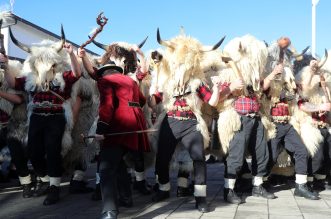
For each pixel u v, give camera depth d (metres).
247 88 5.64
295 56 6.64
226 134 5.51
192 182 6.21
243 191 6.30
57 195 5.64
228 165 5.53
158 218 4.62
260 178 5.88
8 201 5.83
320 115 6.27
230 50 5.73
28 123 5.84
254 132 5.72
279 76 5.98
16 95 6.16
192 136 5.06
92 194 6.15
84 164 6.34
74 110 6.01
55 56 5.65
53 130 5.61
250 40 5.69
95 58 6.26
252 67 5.64
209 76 5.80
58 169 5.64
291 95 6.09
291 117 6.14
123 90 4.46
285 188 6.69
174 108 5.15
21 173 6.13
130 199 5.21
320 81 6.27
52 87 5.68
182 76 5.11
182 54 5.14
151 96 5.63
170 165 5.72
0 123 6.36
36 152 5.72
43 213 5.04
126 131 4.34
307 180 6.50
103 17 4.87
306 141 6.13
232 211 4.98
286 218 4.66
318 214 4.86
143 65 5.55
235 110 5.58
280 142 6.19
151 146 5.52
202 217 4.66
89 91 6.28
